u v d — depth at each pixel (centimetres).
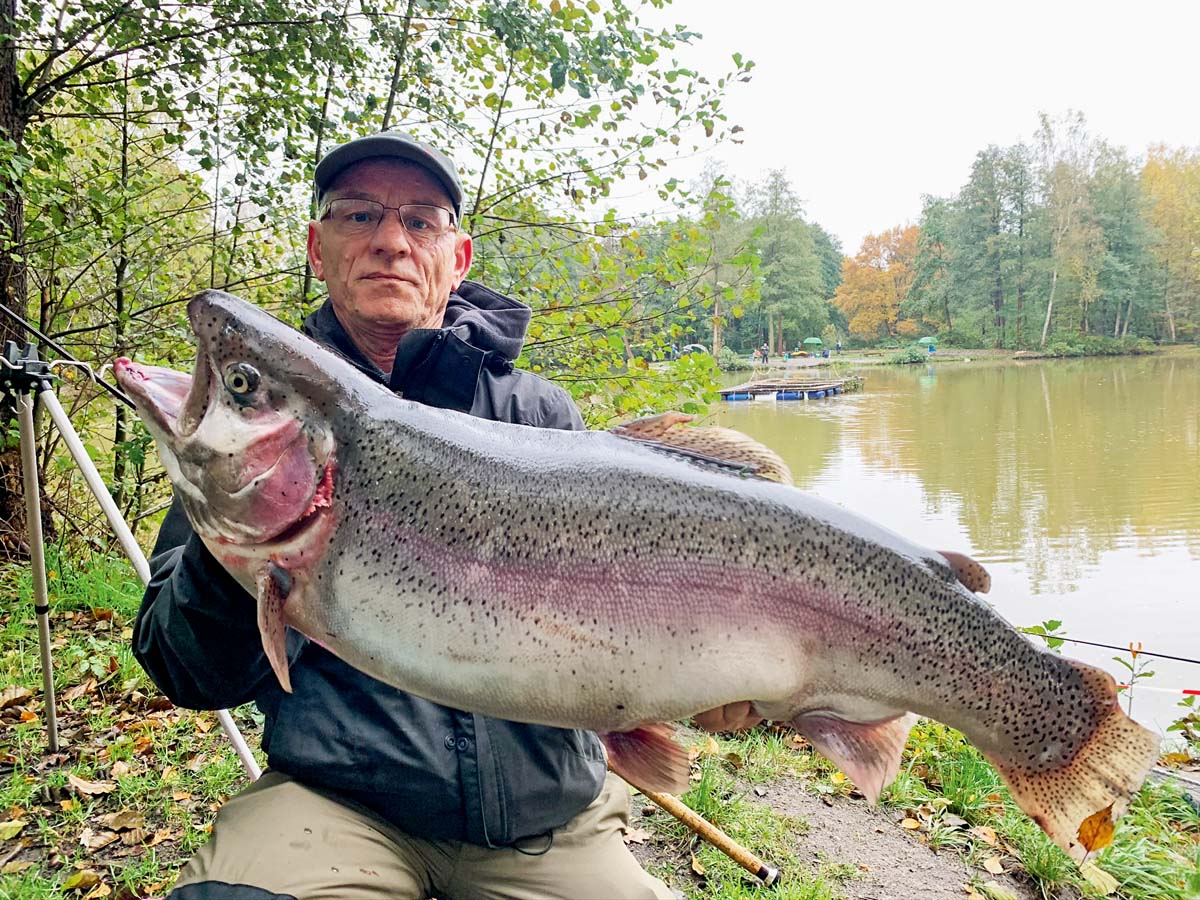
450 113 210
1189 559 336
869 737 68
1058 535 388
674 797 111
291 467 64
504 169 216
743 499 67
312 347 67
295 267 216
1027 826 119
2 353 115
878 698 67
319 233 88
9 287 188
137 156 224
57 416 112
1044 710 68
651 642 64
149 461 226
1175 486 486
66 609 171
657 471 67
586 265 211
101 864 98
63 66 212
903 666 67
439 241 88
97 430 215
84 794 110
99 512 208
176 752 121
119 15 183
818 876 106
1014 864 112
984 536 391
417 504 65
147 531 220
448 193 89
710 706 65
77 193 185
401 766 67
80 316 232
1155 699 192
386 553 64
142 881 95
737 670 65
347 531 65
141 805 109
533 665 64
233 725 103
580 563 64
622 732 66
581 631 64
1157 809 131
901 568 68
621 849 76
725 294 205
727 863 106
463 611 64
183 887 62
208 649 66
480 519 65
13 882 92
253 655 68
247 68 196
